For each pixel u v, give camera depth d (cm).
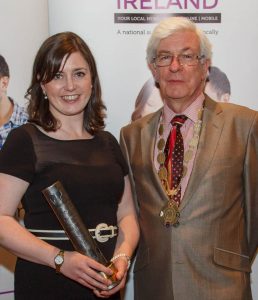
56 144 178
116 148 196
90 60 184
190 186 189
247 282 194
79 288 175
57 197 164
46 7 224
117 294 188
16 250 166
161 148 201
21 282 175
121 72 236
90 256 166
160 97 238
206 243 188
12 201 170
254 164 194
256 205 197
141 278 202
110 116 238
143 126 209
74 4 231
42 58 177
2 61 218
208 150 191
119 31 234
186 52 193
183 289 187
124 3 233
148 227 198
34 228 175
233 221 192
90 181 175
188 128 199
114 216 185
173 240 189
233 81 239
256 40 238
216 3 235
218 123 195
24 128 177
